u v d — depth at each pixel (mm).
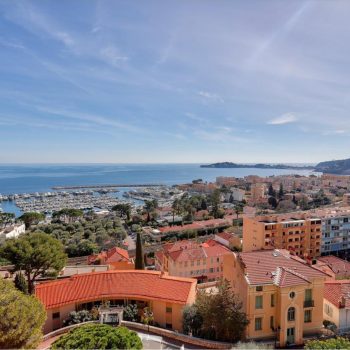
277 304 40438
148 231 140625
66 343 27203
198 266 79875
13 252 52969
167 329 43094
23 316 28406
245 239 102625
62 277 65438
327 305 46469
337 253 105000
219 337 39500
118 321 42375
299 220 100625
